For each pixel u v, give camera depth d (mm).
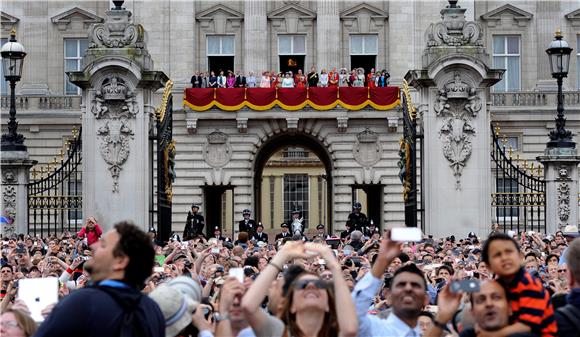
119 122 37312
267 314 11500
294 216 52812
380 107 63781
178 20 69125
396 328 12031
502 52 73000
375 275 11742
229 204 87875
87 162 37344
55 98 70875
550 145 39281
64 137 70812
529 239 34500
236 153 66438
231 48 71062
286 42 71438
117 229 10438
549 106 71188
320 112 65062
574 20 72875
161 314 10484
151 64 38031
